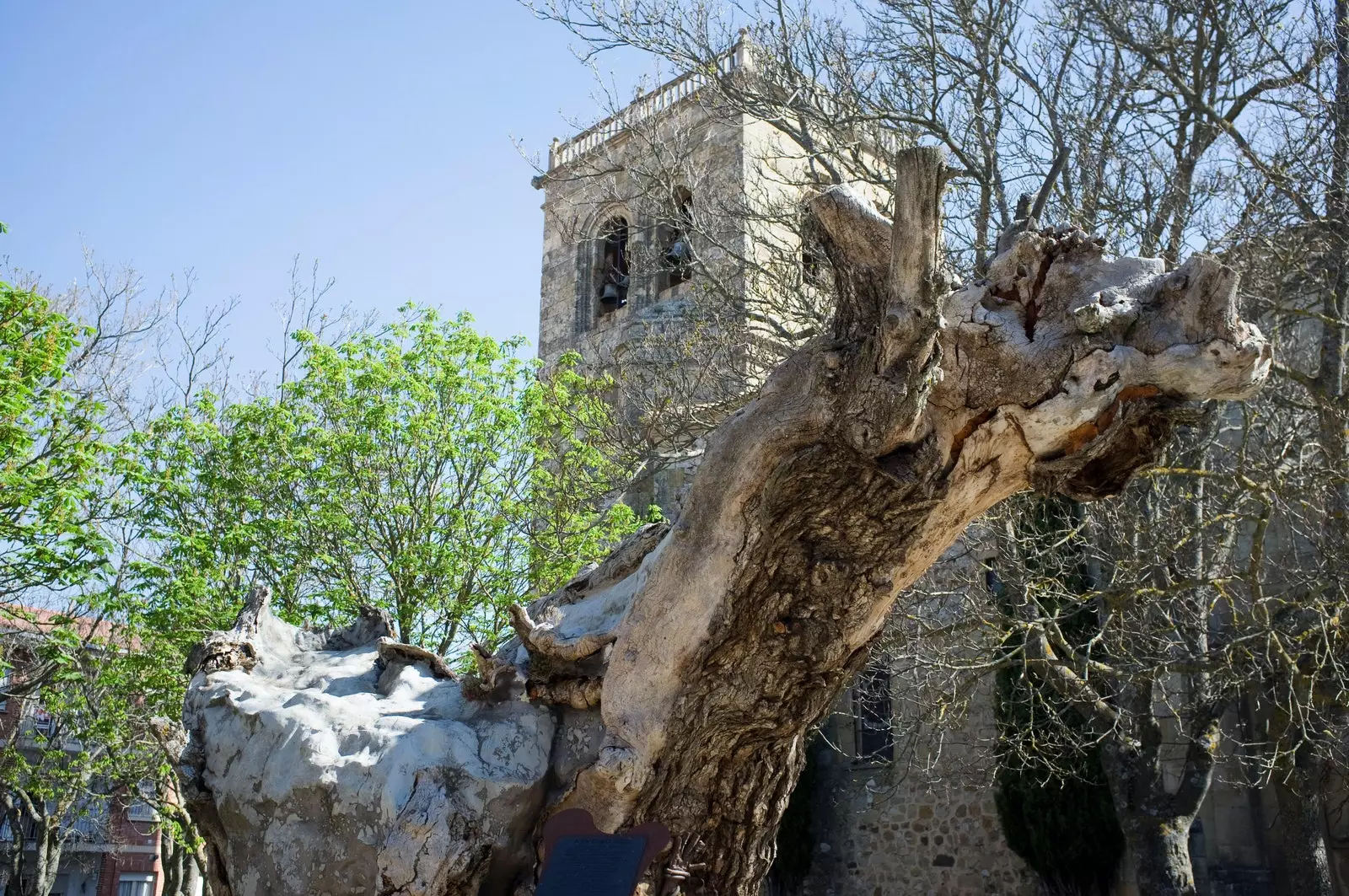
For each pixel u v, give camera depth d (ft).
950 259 40.91
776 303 48.57
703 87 56.59
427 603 46.44
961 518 14.89
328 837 16.33
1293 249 39.99
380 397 48.88
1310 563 45.37
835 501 14.64
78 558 45.11
